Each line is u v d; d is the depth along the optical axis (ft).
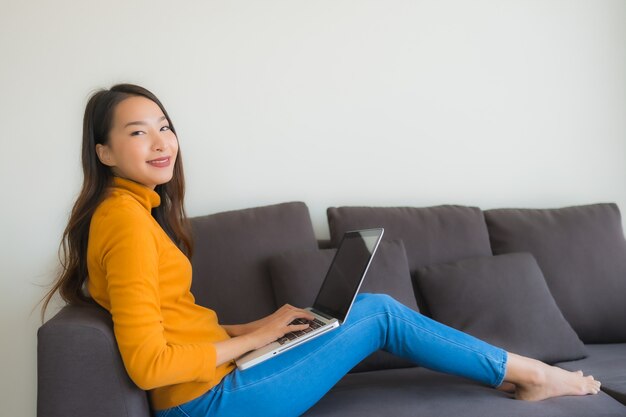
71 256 4.65
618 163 8.65
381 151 8.01
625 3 8.50
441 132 8.16
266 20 7.61
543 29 8.34
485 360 4.89
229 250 6.46
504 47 8.26
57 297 7.18
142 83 7.31
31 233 7.12
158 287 4.35
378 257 6.53
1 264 7.06
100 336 4.02
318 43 7.76
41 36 7.05
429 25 8.05
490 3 8.19
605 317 6.91
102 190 4.69
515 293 6.44
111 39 7.21
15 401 7.14
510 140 8.36
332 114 7.84
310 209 7.84
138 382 3.93
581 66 8.48
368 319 4.92
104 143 4.66
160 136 4.66
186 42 7.41
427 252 6.99
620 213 7.83
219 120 7.54
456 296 6.45
